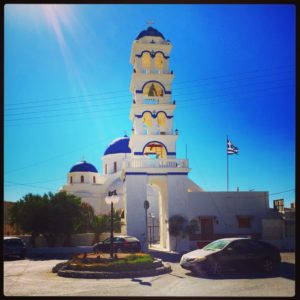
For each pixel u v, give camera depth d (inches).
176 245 1323.8
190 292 522.9
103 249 1109.1
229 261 697.6
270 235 1488.7
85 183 2418.8
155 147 1505.9
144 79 1455.5
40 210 1421.0
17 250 1122.0
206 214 1545.3
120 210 1920.5
